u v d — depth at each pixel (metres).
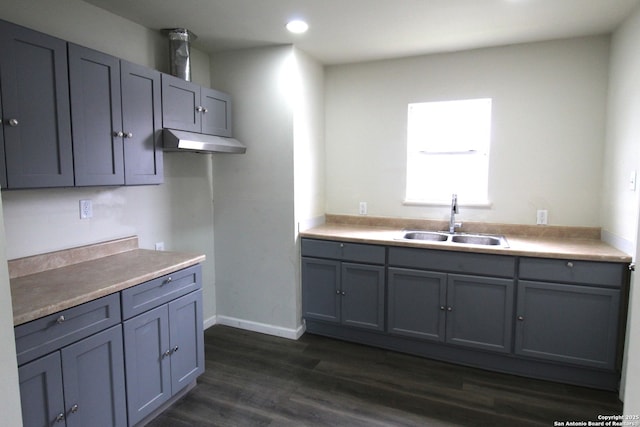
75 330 1.59
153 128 2.30
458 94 3.10
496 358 2.64
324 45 2.94
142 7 2.26
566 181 2.85
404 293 2.81
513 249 2.46
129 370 1.86
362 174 3.48
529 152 2.93
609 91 2.64
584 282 2.33
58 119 1.78
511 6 2.22
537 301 2.45
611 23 2.47
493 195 3.06
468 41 2.83
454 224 3.09
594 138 2.75
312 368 2.67
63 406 1.56
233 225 3.25
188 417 2.14
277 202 3.08
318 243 3.06
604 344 2.32
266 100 3.02
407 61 3.24
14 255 1.89
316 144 3.40
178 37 2.59
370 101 3.39
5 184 1.59
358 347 3.01
